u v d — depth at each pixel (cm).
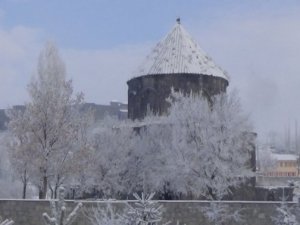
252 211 2123
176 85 4275
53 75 3656
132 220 1209
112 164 4034
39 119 3509
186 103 3697
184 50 4478
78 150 3550
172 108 3762
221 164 3359
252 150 3756
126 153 4059
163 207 2095
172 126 3722
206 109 3656
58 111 3550
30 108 3525
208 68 4369
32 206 2072
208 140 3456
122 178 4050
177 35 4612
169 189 3653
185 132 3547
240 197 3694
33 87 3594
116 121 4372
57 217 850
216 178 3384
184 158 3456
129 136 4128
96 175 3953
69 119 3606
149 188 3816
